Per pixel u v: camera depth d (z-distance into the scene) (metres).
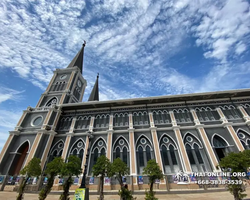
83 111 26.89
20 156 22.28
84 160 20.92
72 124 25.05
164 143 21.20
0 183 18.70
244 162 10.22
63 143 23.34
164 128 21.95
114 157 21.00
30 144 22.11
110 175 13.63
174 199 11.95
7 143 22.30
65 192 10.95
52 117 24.92
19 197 11.48
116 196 14.71
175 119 23.11
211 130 21.16
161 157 19.95
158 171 11.52
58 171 11.82
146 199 10.15
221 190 15.09
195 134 21.20
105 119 25.16
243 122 21.08
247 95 23.45
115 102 25.14
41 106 28.28
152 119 23.36
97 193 15.95
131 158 20.00
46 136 22.97
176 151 20.38
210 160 18.64
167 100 24.66
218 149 21.39
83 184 10.09
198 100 24.45
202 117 22.78
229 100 23.69
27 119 25.55
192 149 20.23
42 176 18.73
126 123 24.03
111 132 22.59
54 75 34.00
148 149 21.12
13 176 19.31
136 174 18.70
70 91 30.84
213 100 24.08
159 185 17.53
